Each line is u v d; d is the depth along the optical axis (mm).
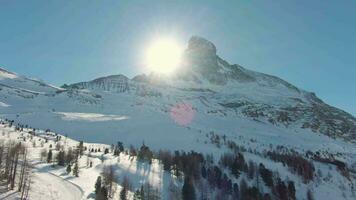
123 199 153000
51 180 155000
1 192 117562
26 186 129500
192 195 187250
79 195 142125
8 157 146250
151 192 181625
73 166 193500
